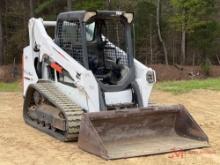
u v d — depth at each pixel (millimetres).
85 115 8406
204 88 16812
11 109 13070
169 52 46188
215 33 43219
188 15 41406
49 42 10375
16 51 42688
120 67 9672
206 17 42625
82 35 9297
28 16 42250
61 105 9234
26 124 10914
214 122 11266
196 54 45062
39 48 10906
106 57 9898
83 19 9266
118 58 9914
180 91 16141
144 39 44188
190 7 40750
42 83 10398
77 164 7723
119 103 9344
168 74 38875
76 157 8109
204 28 43000
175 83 18484
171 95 15508
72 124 8891
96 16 9453
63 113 9117
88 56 9695
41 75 11016
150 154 8203
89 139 8320
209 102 14250
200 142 8766
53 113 9703
